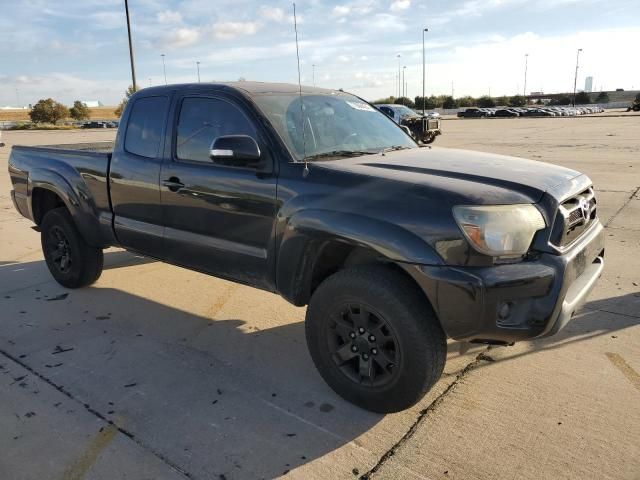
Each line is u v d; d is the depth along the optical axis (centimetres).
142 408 320
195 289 526
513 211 274
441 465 265
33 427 302
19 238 745
